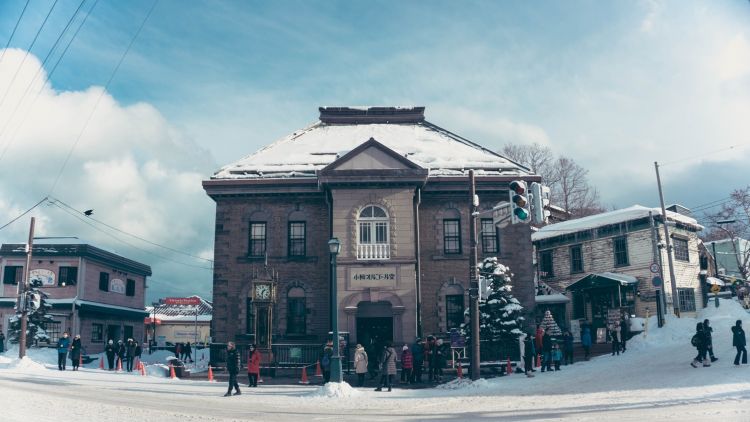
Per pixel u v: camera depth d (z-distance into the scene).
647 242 39.38
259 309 29.06
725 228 52.75
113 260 50.00
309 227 31.81
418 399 18.12
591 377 21.70
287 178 31.62
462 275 31.22
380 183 29.83
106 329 49.16
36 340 40.47
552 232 45.81
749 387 16.62
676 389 16.97
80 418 13.79
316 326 30.64
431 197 31.98
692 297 41.03
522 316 31.22
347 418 14.03
